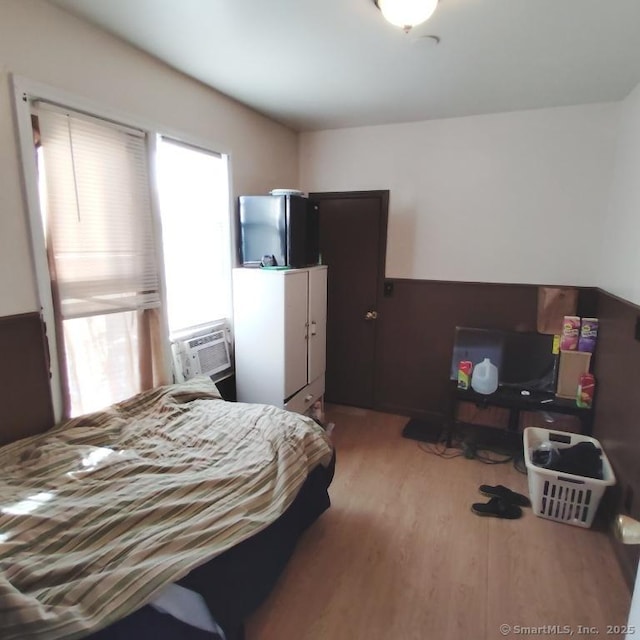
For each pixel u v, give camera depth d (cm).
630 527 108
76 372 195
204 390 237
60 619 97
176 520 139
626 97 262
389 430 337
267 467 172
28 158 164
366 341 370
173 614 112
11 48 156
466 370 299
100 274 200
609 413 233
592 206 288
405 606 168
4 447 160
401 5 155
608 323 250
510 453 299
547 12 168
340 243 366
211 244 280
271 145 328
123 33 192
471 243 324
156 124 221
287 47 203
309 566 189
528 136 297
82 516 132
